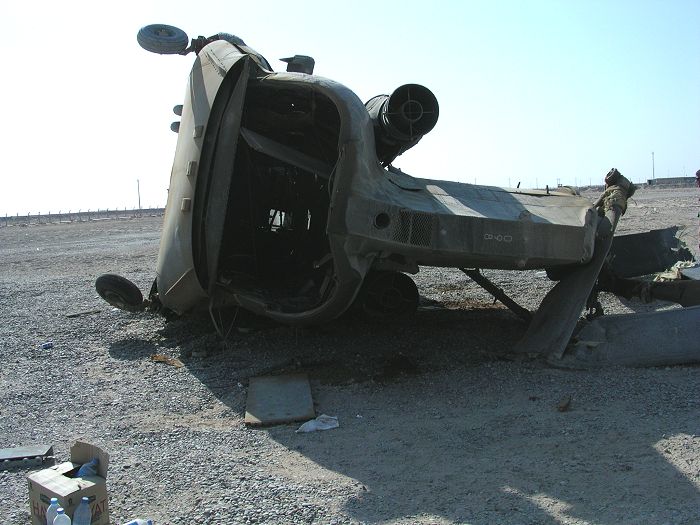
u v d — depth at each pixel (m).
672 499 3.94
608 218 8.02
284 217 9.10
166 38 8.69
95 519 3.71
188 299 7.93
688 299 8.32
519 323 8.86
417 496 4.20
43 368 7.57
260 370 7.18
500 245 6.49
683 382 6.01
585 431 5.09
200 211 7.32
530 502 4.03
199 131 7.32
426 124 7.31
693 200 37.31
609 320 7.15
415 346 7.83
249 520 3.94
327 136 8.12
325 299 6.79
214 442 5.30
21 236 37.34
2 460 4.85
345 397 6.28
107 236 34.06
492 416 5.57
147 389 6.74
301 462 4.85
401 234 6.26
